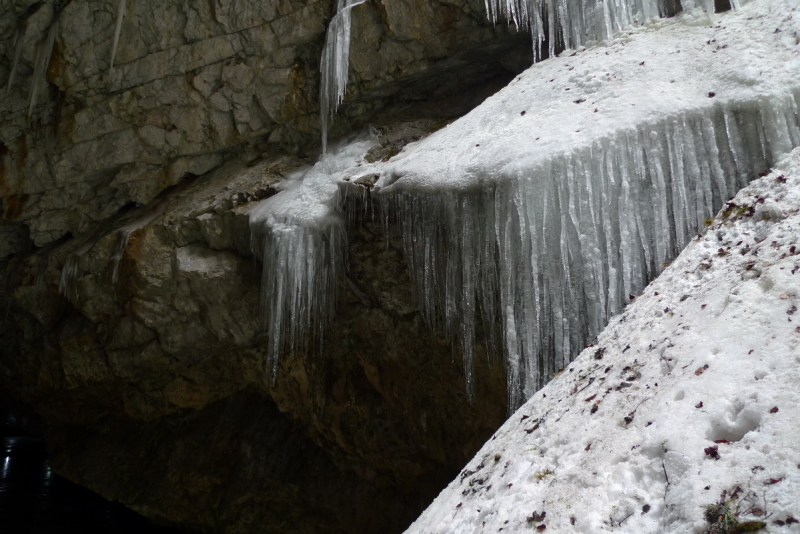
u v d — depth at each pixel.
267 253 5.79
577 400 1.97
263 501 6.95
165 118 7.30
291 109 6.68
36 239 8.59
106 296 7.35
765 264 1.76
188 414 7.82
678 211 3.43
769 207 2.04
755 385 1.38
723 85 3.41
